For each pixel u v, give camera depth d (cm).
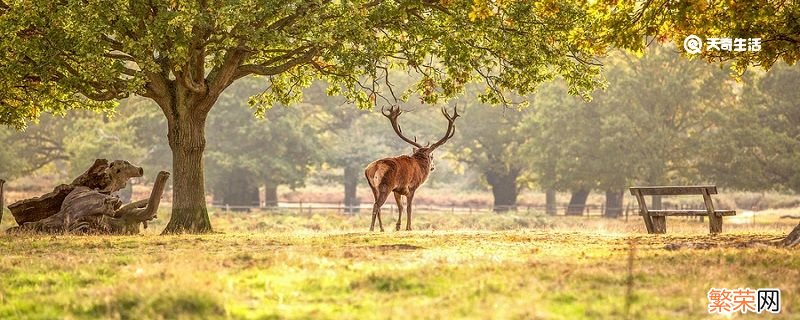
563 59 3784
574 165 9881
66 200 3562
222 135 11144
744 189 9856
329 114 12825
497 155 11856
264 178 11200
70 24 3197
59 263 2147
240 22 3225
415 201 14000
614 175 9775
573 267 1942
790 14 2955
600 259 2138
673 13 2931
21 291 1819
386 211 10656
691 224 6844
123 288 1678
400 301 1620
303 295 1708
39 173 14462
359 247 2533
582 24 3581
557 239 2936
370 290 1747
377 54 3456
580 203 11756
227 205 10588
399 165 3538
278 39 3266
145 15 3284
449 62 3609
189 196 3700
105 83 3453
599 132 10000
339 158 12325
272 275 1897
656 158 9656
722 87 10231
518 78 3816
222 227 7844
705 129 10594
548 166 10281
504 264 2008
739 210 11788
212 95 3662
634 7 3011
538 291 1678
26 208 3609
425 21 3659
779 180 9650
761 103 10144
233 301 1620
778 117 10050
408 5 3484
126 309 1584
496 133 11594
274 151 11262
